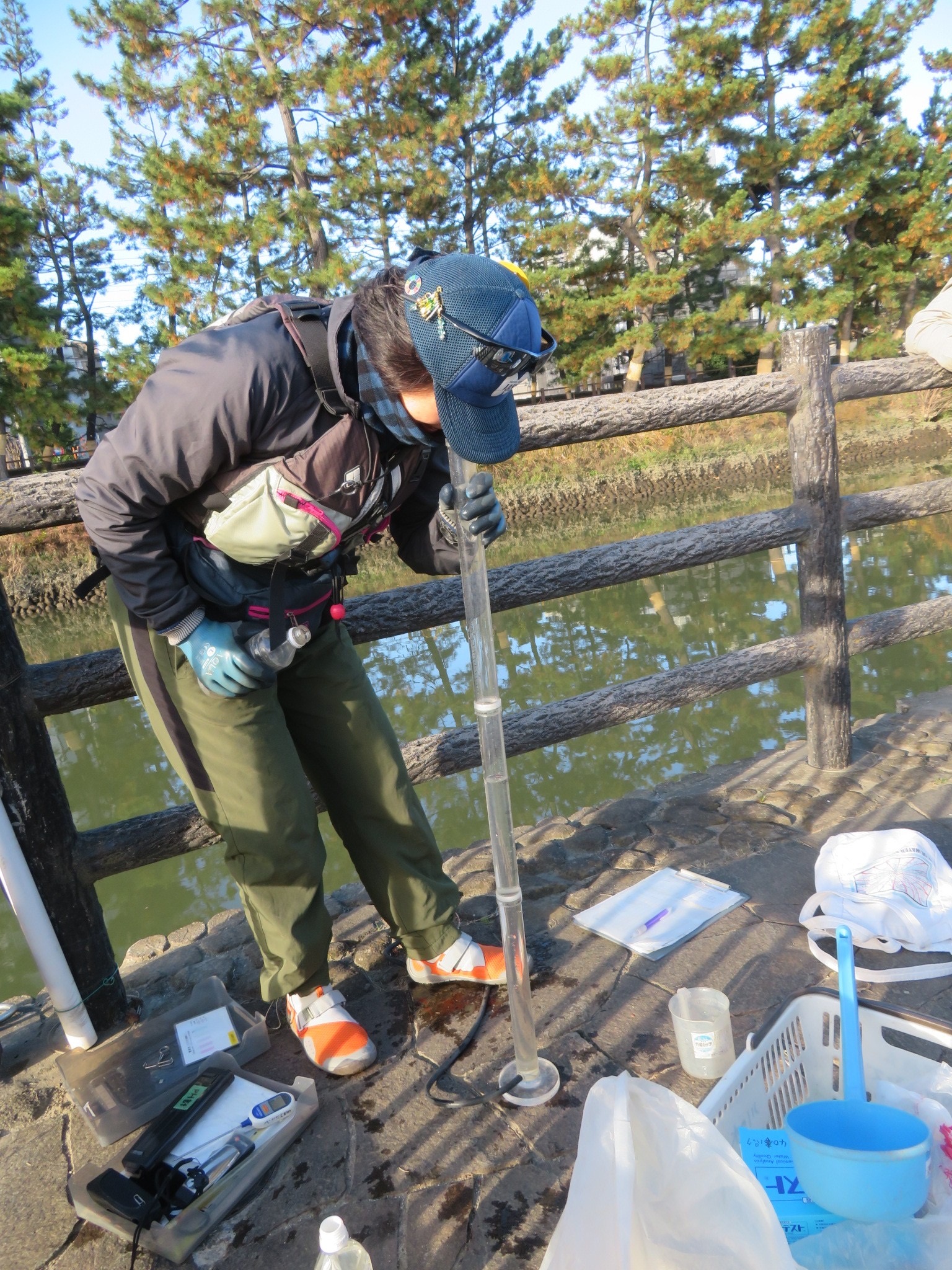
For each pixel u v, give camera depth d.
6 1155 1.60
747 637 6.63
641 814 2.57
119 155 18.14
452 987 1.88
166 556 1.34
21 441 24.64
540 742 2.42
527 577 2.32
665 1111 1.02
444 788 4.59
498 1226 1.29
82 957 1.88
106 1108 1.63
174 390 1.19
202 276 15.86
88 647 10.58
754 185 21.31
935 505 2.80
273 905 1.61
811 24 19.06
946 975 1.70
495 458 1.22
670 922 1.97
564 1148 1.41
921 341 2.71
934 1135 1.17
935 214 20.73
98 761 5.79
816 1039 1.38
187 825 1.98
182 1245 1.31
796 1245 1.07
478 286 1.12
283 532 1.30
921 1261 1.03
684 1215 0.97
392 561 11.39
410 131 16.06
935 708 3.05
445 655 7.30
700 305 24.72
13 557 14.50
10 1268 1.35
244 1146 1.43
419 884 1.79
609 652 6.75
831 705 2.66
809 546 2.62
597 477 17.30
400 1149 1.46
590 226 17.66
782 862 2.20
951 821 2.30
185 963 2.19
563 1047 1.64
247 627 1.42
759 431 19.09
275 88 15.38
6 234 16.11
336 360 1.22
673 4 17.72
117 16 15.34
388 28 16.14
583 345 19.27
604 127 18.16
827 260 19.56
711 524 2.53
